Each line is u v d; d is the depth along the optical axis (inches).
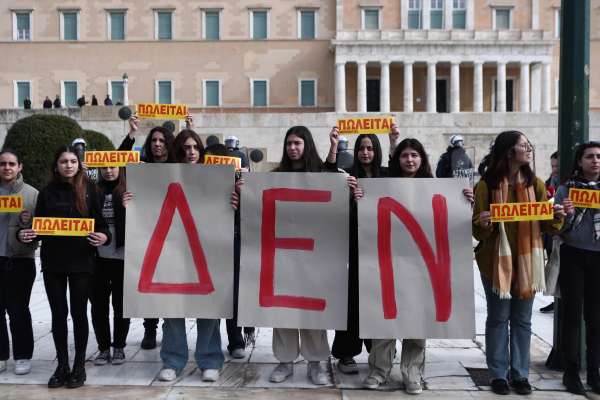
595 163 154.3
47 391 152.9
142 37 1332.4
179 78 1336.1
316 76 1338.6
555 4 1333.7
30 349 170.4
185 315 160.4
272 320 157.2
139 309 160.4
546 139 1067.3
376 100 1390.3
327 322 155.6
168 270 161.5
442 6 1331.2
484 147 1074.7
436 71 1376.7
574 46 172.1
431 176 165.0
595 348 154.7
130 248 161.2
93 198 162.7
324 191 157.8
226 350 195.6
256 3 1336.1
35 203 173.8
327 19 1337.4
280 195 159.2
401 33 1290.6
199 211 162.4
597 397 150.1
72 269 156.5
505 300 155.0
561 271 158.6
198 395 150.0
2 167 167.6
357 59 1280.8
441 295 153.9
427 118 1075.9
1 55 1318.9
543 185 157.2
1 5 1317.7
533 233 153.1
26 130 671.8
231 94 1342.3
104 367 174.6
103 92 1328.7
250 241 159.8
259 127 1074.7
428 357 185.8
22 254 169.0
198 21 1337.4
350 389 156.0
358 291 163.0
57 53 1323.8
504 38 1286.9
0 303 168.9
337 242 157.4
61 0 1322.6
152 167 162.1
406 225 155.6
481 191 157.2
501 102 1295.5
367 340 176.2
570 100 172.6
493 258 155.2
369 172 174.6
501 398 149.0
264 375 167.5
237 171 187.9
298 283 157.8
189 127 197.8
